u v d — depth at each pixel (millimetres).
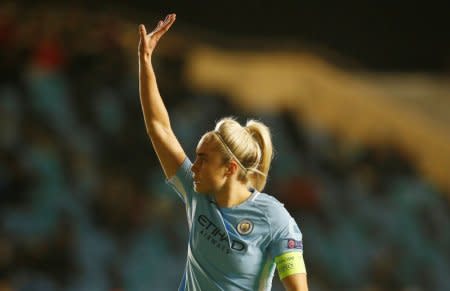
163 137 11789
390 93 63969
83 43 49812
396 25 66375
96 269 36375
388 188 54344
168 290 37344
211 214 11102
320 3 64688
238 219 10984
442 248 52281
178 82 52469
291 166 50875
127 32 55719
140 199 41344
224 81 57438
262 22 63188
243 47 61906
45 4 53219
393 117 61250
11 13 51281
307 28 64500
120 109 47875
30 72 47062
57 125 44500
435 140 60812
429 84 66250
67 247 35906
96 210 39938
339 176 52844
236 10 62562
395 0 66188
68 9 53500
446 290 49031
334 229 47344
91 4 55719
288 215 11109
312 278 43344
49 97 45969
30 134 42781
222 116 52125
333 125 58188
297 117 56969
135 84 50094
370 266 46375
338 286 43844
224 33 62375
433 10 67562
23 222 37344
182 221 41688
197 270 11117
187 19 61312
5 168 39312
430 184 56781
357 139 58250
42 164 41031
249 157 11078
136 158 45000
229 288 10922
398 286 46531
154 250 39250
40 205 38844
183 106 51219
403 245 50344
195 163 11211
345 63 65375
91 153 43938
